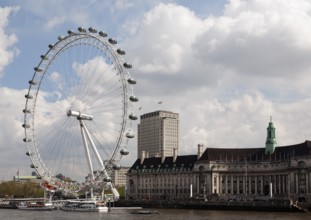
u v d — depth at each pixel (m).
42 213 186.38
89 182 179.12
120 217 158.62
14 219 152.50
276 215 167.75
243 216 162.38
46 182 186.88
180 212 190.00
